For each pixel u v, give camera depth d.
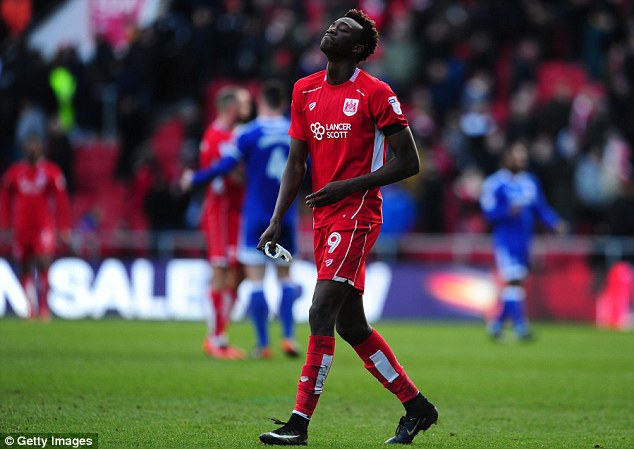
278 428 19.86
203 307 59.88
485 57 76.00
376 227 19.25
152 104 74.62
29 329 47.91
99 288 59.25
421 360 38.31
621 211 65.81
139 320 58.31
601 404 26.55
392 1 80.69
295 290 37.94
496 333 50.25
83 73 72.62
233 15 74.69
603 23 80.62
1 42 76.56
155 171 65.88
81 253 59.62
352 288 19.06
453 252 62.84
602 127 69.88
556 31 79.81
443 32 75.38
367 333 19.45
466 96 73.31
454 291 62.53
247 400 25.62
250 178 36.47
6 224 55.66
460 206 66.25
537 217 51.78
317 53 72.00
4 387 26.53
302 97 19.66
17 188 55.09
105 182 71.56
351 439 20.03
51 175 55.34
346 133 19.05
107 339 43.69
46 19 77.00
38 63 71.44
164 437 19.45
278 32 74.12
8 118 71.06
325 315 18.84
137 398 25.41
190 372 31.67
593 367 36.66
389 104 18.86
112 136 73.50
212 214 38.12
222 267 37.97
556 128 70.31
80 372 30.62
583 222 68.44
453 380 31.73
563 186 66.94
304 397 18.78
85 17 76.81
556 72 78.69
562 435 21.12
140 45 73.00
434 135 70.88
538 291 63.31
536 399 27.48
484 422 23.05
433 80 73.62
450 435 20.92
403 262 62.72
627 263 63.56
